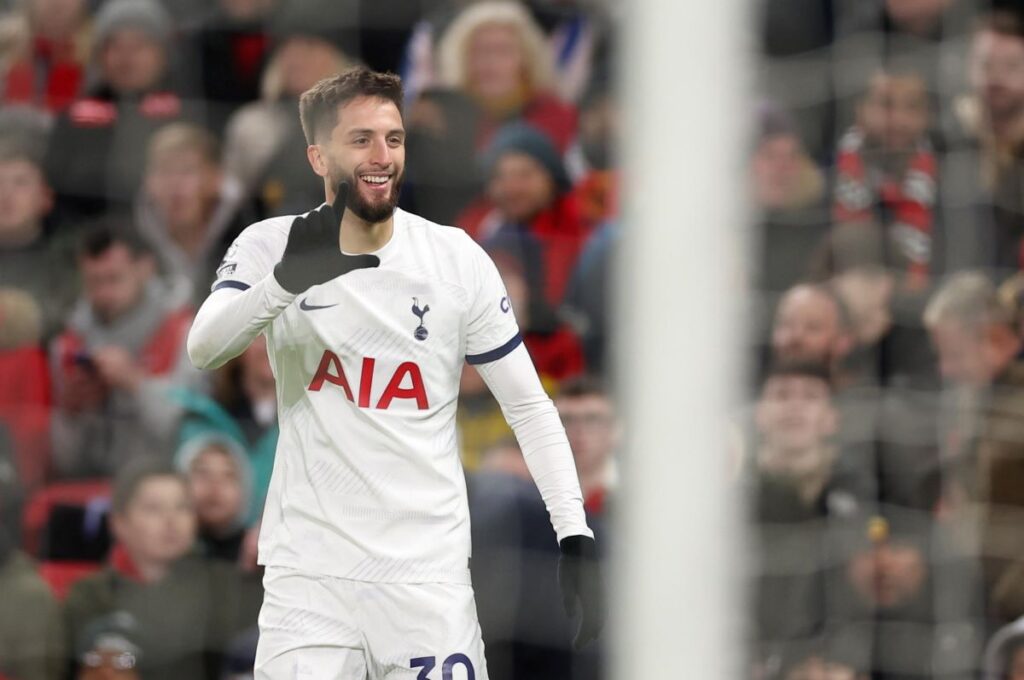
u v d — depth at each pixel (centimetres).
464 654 1189
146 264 1938
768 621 1678
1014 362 1908
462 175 2056
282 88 2081
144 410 1859
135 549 1691
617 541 1072
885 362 1897
